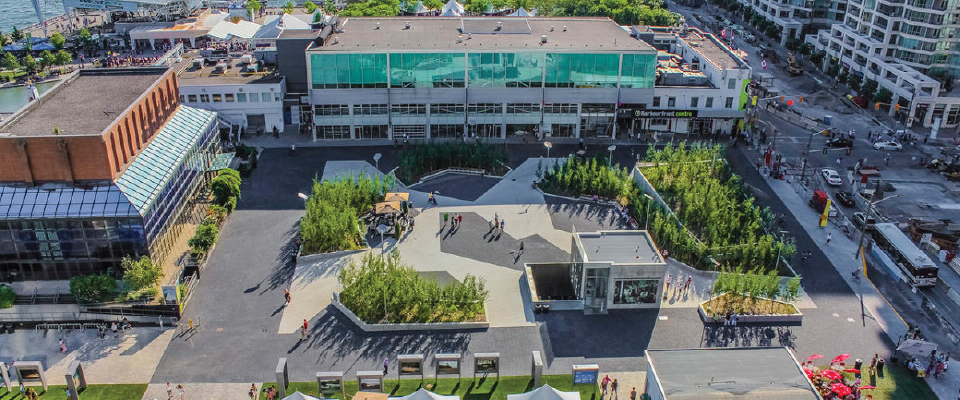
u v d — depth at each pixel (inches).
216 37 7322.8
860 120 5895.7
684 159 4562.0
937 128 5482.3
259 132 5290.4
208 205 4185.5
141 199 3326.8
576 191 4377.5
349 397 2721.5
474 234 3912.4
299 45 5305.1
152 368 2871.6
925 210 4370.1
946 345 3095.5
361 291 3240.7
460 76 5032.0
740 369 2620.6
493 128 5241.1
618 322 3189.0
